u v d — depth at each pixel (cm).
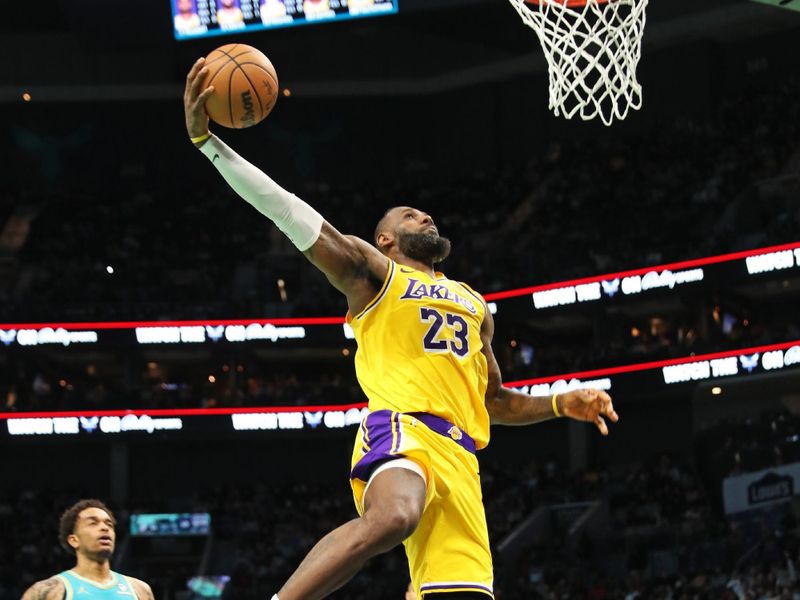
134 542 3481
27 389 3650
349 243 548
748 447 2967
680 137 3847
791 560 2477
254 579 3102
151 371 3894
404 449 515
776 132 3659
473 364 557
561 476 3353
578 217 3769
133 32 2911
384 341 546
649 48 4009
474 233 4000
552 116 4188
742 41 3931
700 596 2505
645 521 2978
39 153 4375
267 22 2778
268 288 3838
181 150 4391
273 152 4378
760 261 2925
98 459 3797
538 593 2789
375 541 484
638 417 3528
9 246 4138
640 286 3103
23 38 4278
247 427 3431
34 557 3281
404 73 4344
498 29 3156
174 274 3959
